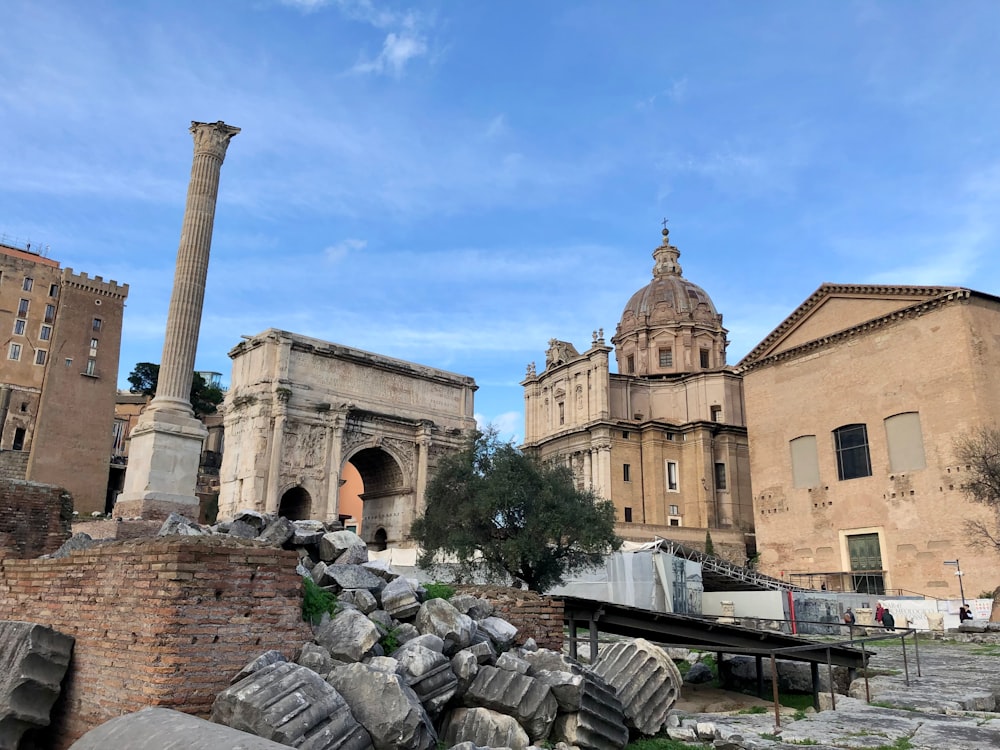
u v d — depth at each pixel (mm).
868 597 52844
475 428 78000
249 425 66000
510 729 11438
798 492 69312
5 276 99250
